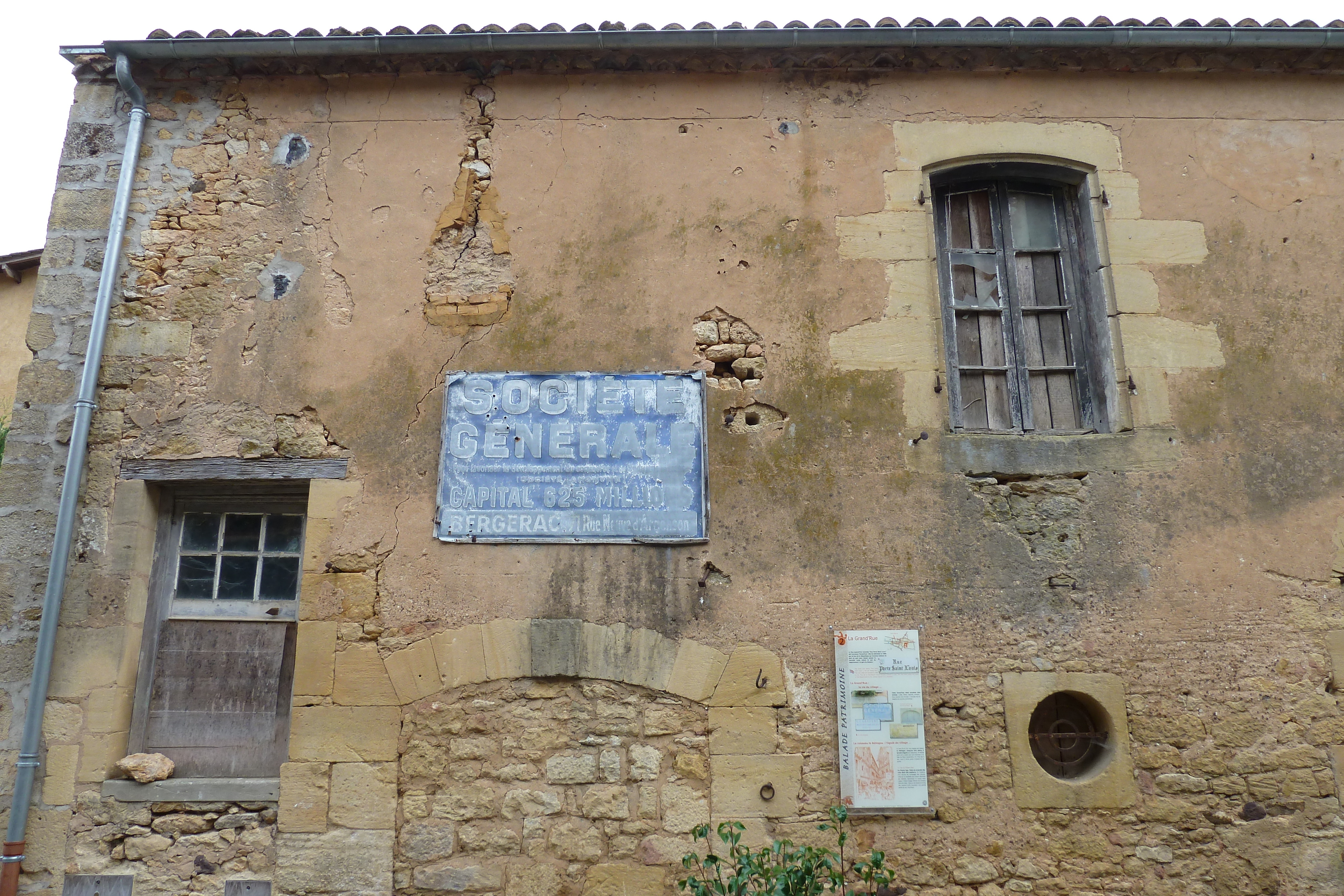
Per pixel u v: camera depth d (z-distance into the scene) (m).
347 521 4.36
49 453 4.42
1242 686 4.16
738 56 4.86
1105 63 4.88
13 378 9.02
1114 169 4.81
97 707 4.14
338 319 4.62
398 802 4.05
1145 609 4.25
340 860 3.98
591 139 4.88
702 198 4.80
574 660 4.18
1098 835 4.02
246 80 4.92
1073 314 4.84
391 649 4.20
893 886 3.94
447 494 4.37
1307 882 3.97
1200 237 4.73
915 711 4.11
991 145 4.82
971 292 4.89
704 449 4.43
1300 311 4.65
